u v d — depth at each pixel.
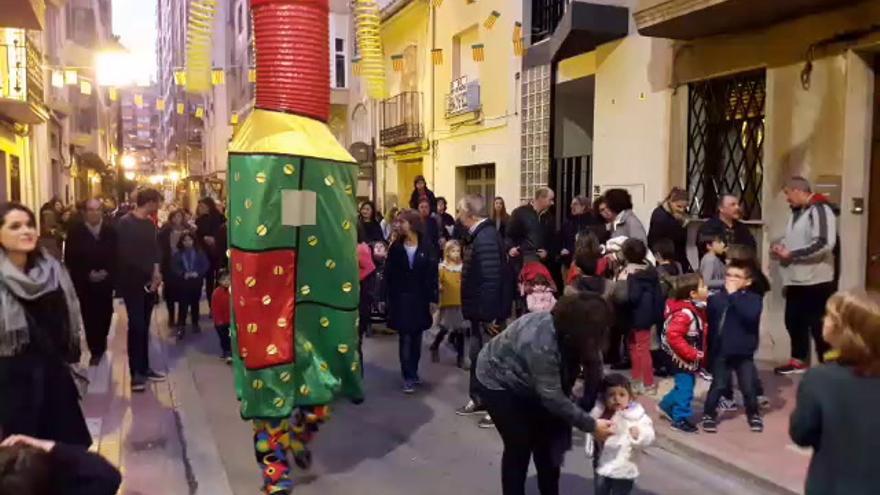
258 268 4.94
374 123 23.36
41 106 17.86
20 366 3.50
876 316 2.75
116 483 2.38
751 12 8.22
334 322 5.29
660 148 10.41
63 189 27.94
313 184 5.09
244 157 4.98
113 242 8.08
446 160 18.36
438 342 9.21
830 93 8.03
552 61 13.33
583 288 7.03
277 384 4.98
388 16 20.62
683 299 6.18
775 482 5.07
